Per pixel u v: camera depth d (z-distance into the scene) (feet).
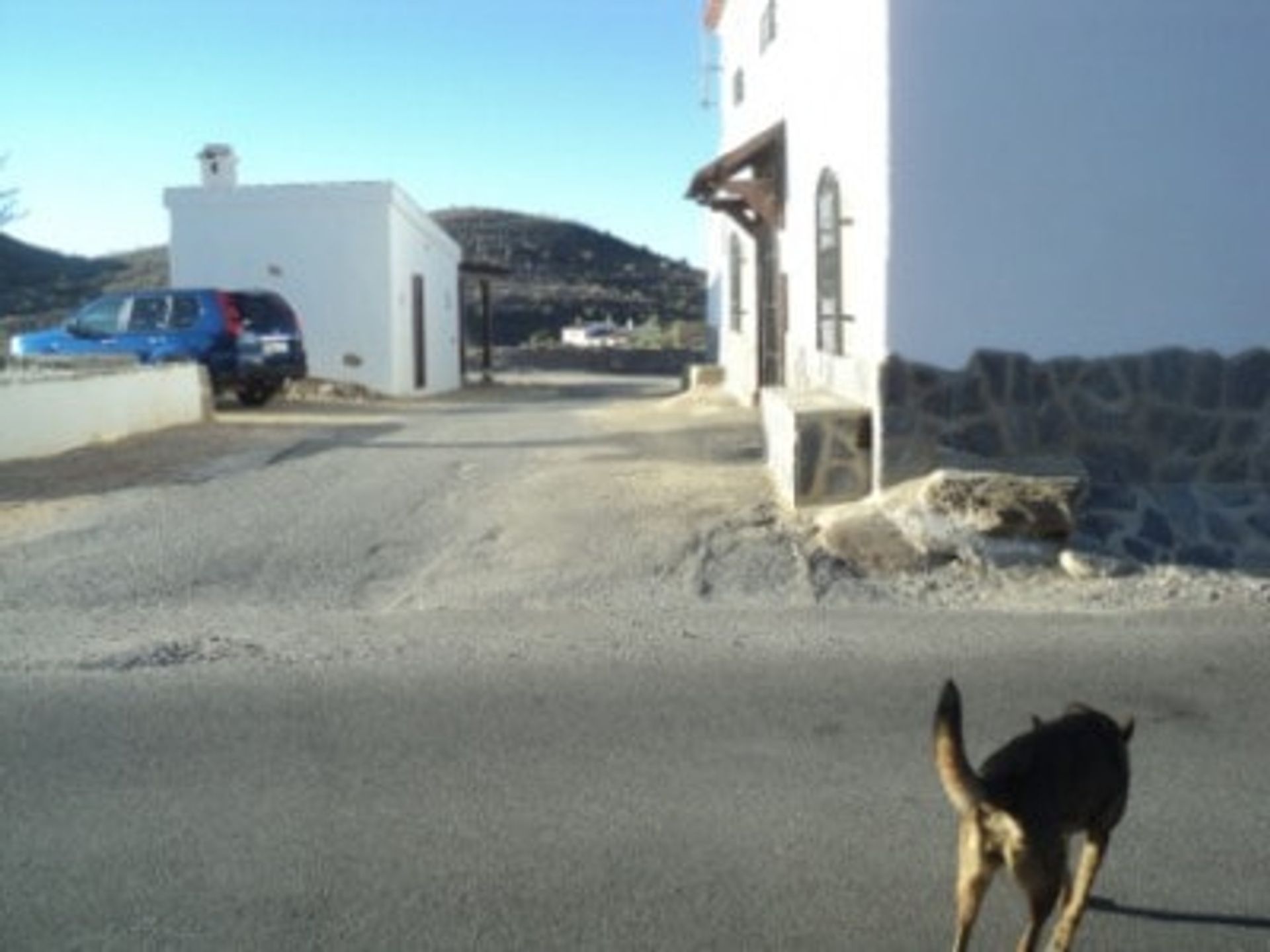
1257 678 20.16
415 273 78.28
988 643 22.04
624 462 37.55
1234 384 28.45
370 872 14.30
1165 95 28.07
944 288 28.48
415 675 20.72
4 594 25.86
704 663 21.11
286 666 21.29
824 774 16.74
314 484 36.09
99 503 33.73
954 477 27.07
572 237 230.68
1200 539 27.02
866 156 30.07
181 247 72.90
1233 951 12.72
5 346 73.15
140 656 21.81
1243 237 28.25
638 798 16.07
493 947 12.80
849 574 26.00
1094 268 28.37
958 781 11.14
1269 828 15.14
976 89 28.09
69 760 17.39
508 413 57.82
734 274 62.90
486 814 15.69
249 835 15.20
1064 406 28.60
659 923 13.20
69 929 13.20
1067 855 12.26
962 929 11.47
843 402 31.37
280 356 60.75
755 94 55.36
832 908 13.46
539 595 25.48
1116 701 19.22
